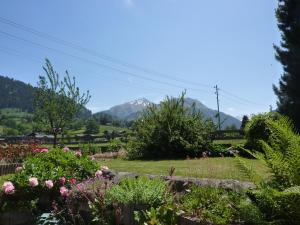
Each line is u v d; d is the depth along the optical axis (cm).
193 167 1009
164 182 645
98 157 1989
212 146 1691
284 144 489
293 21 2938
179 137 1694
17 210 732
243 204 466
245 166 505
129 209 596
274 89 2939
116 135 3189
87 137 3253
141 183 625
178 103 1766
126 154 1856
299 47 2848
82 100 2831
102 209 618
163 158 1667
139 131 1800
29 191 742
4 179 912
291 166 458
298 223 436
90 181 755
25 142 2358
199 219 506
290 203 436
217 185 626
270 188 449
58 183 757
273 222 436
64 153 881
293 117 2734
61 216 696
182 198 595
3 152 1510
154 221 510
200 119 1755
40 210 739
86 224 663
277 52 2928
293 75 2825
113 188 646
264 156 509
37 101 2756
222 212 507
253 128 1443
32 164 789
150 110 1814
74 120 2847
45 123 2769
